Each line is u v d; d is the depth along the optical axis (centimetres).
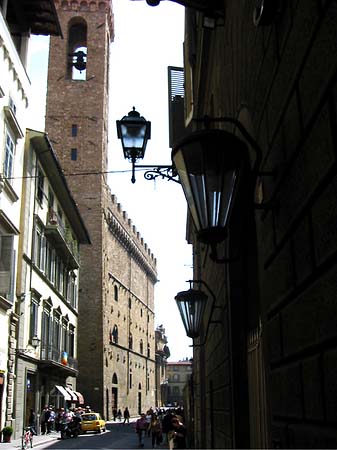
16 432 2627
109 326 5875
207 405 1252
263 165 395
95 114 5969
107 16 6319
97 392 5281
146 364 8100
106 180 6034
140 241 7788
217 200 331
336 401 231
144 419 2617
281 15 333
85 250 5575
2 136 2323
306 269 277
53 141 5862
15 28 2631
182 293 960
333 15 235
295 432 294
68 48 6209
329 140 241
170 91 1603
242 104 515
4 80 2325
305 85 278
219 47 777
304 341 281
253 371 560
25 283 2823
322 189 253
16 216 2666
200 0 640
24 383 2784
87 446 2509
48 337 3388
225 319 689
